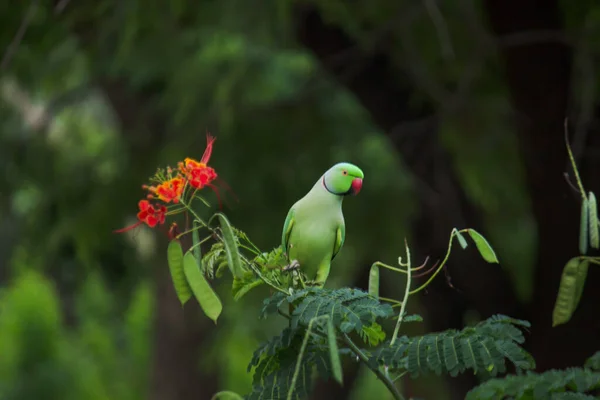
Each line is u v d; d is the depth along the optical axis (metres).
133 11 10.94
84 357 25.58
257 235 13.66
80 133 17.17
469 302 12.32
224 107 12.55
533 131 10.57
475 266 12.25
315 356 3.87
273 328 19.19
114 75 13.17
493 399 4.16
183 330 18.84
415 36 12.31
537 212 10.77
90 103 18.97
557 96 10.45
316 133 14.52
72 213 15.41
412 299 14.14
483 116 12.63
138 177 15.13
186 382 19.09
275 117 14.29
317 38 12.16
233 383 19.70
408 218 14.18
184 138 13.65
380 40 12.25
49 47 12.36
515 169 13.40
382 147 15.16
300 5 11.89
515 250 16.27
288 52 12.83
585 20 11.04
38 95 14.73
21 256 16.95
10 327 24.17
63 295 26.67
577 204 10.44
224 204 13.32
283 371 3.89
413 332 14.21
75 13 12.07
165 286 18.55
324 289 3.85
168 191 3.57
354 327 3.54
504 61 10.78
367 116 15.07
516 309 12.02
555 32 10.38
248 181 13.70
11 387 23.84
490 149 12.96
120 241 15.95
